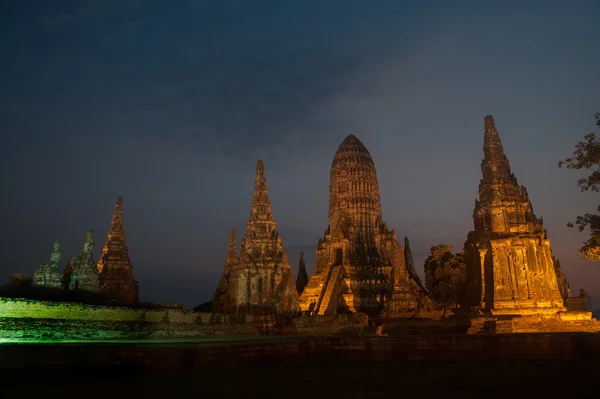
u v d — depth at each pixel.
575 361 27.27
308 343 29.47
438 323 69.44
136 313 56.50
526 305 67.06
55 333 45.47
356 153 120.88
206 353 24.52
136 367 22.38
